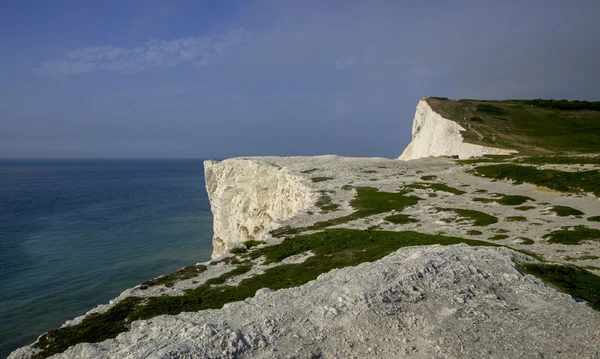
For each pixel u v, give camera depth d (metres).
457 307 13.08
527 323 12.29
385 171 53.84
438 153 80.31
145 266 53.78
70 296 42.44
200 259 58.56
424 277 14.91
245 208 61.47
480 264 16.56
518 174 43.66
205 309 16.59
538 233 26.05
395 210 34.72
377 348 11.12
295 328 12.19
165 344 11.51
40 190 143.38
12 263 53.09
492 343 11.23
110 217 88.44
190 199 121.81
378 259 20.17
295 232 29.42
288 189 51.69
